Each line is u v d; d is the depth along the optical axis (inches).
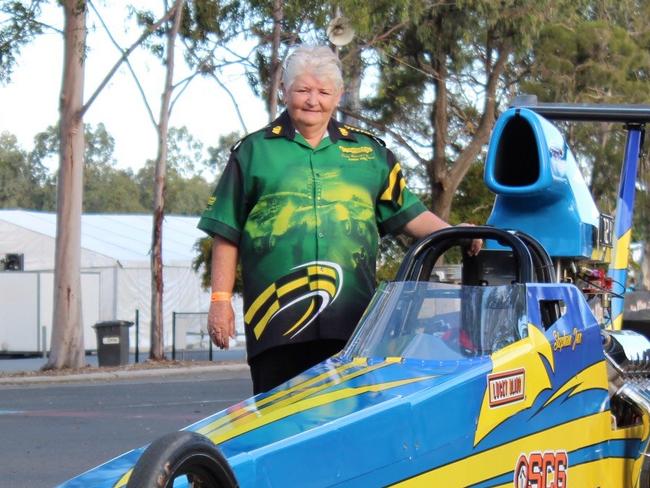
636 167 330.3
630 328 406.6
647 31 1876.2
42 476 420.2
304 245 229.6
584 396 224.8
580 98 1669.5
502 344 206.2
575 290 234.1
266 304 230.2
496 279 256.5
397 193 243.8
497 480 193.6
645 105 315.0
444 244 239.5
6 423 604.7
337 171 233.9
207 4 1237.7
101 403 738.2
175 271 1845.5
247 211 235.3
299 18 1227.2
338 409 174.6
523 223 283.7
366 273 233.9
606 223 313.9
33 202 4333.2
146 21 1218.6
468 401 188.5
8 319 1616.6
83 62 1117.1
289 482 157.5
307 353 231.6
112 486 149.2
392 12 1307.8
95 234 1926.7
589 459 224.8
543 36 1633.9
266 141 234.5
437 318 212.2
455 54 1483.8
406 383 187.6
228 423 174.2
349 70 1450.5
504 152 283.0
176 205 4485.7
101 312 1759.4
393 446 172.7
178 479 147.3
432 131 1612.9
